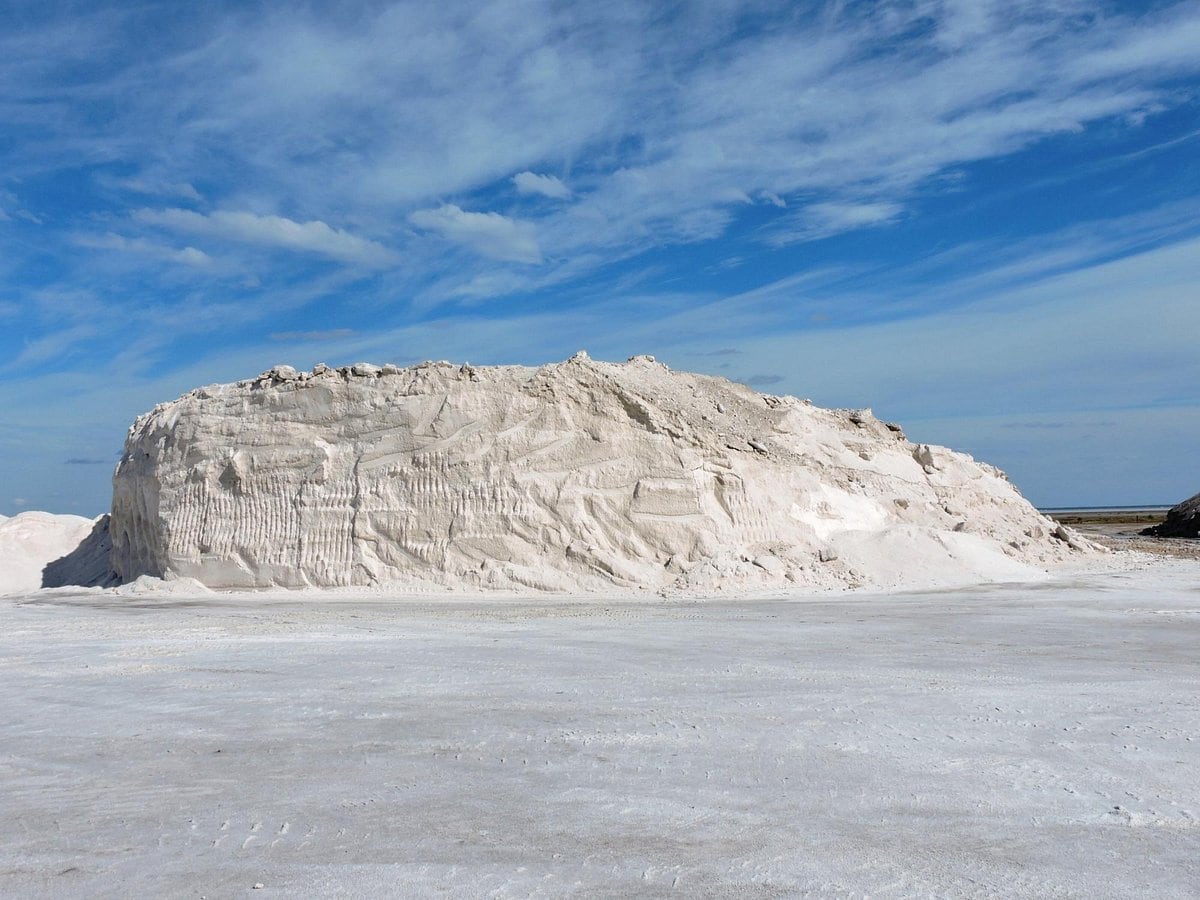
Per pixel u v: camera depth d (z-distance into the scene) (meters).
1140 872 5.87
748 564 25.38
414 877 5.92
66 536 39.81
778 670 12.66
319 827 6.83
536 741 9.03
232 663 13.85
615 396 28.23
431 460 27.41
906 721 9.66
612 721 9.77
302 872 6.04
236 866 6.15
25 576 37.41
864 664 13.12
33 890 5.84
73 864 6.24
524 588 25.28
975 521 34.53
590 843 6.45
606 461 27.16
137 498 32.34
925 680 11.86
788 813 6.98
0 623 20.81
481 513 26.64
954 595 22.95
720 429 30.16
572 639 15.87
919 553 26.88
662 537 26.22
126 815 7.18
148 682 12.43
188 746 9.12
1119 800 7.19
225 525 29.00
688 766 8.16
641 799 7.32
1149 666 12.91
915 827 6.68
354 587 26.56
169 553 29.52
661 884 5.77
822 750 8.59
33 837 6.76
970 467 39.84
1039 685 11.51
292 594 26.52
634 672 12.59
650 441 27.39
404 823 6.88
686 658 13.73
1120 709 10.13
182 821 7.02
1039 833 6.54
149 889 5.83
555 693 11.23
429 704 10.73
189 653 14.98
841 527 29.23
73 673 13.30
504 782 7.79
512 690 11.45
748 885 5.74
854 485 32.34
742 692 11.18
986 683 11.65
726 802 7.23
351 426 28.69
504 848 6.38
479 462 27.16
